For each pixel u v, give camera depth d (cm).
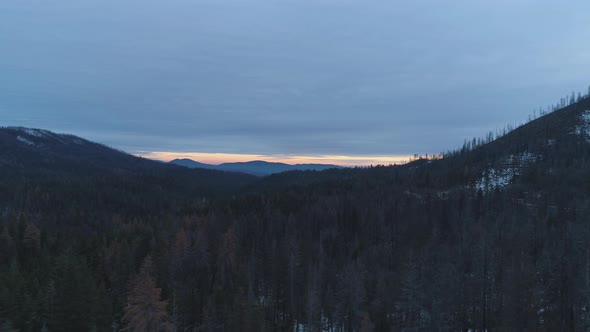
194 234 8181
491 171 13600
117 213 15275
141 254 6812
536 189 10669
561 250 4503
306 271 6162
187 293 4928
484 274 4453
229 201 13450
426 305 3656
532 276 3997
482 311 4356
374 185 14350
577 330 3559
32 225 7138
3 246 6328
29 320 3784
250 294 5181
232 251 7256
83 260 5044
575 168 10944
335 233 9819
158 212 15688
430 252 6047
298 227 10225
